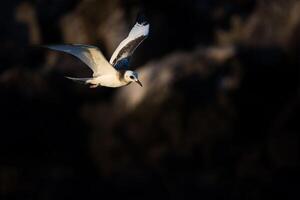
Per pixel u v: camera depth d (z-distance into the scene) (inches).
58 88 948.6
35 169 919.0
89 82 382.3
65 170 917.2
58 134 931.3
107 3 990.4
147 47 964.0
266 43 938.1
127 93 906.7
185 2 997.8
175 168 886.4
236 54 893.2
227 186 875.4
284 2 954.1
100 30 989.2
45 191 901.8
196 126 877.8
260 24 966.4
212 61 890.7
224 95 874.8
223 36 980.6
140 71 915.4
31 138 925.8
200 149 882.1
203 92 876.0
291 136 882.1
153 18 986.1
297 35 920.3
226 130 879.1
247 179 877.2
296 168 875.4
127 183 892.0
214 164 884.0
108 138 911.0
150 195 882.1
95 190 900.0
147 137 890.7
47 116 934.4
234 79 880.9
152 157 893.2
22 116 928.9
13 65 1000.2
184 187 876.6
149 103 879.7
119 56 400.5
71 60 972.6
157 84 878.4
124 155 903.1
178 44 984.3
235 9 997.2
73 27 1003.9
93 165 920.9
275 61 904.3
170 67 890.1
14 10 1027.3
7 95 928.3
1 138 918.4
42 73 951.0
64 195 898.1
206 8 999.0
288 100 896.3
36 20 1016.9
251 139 891.4
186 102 870.4
